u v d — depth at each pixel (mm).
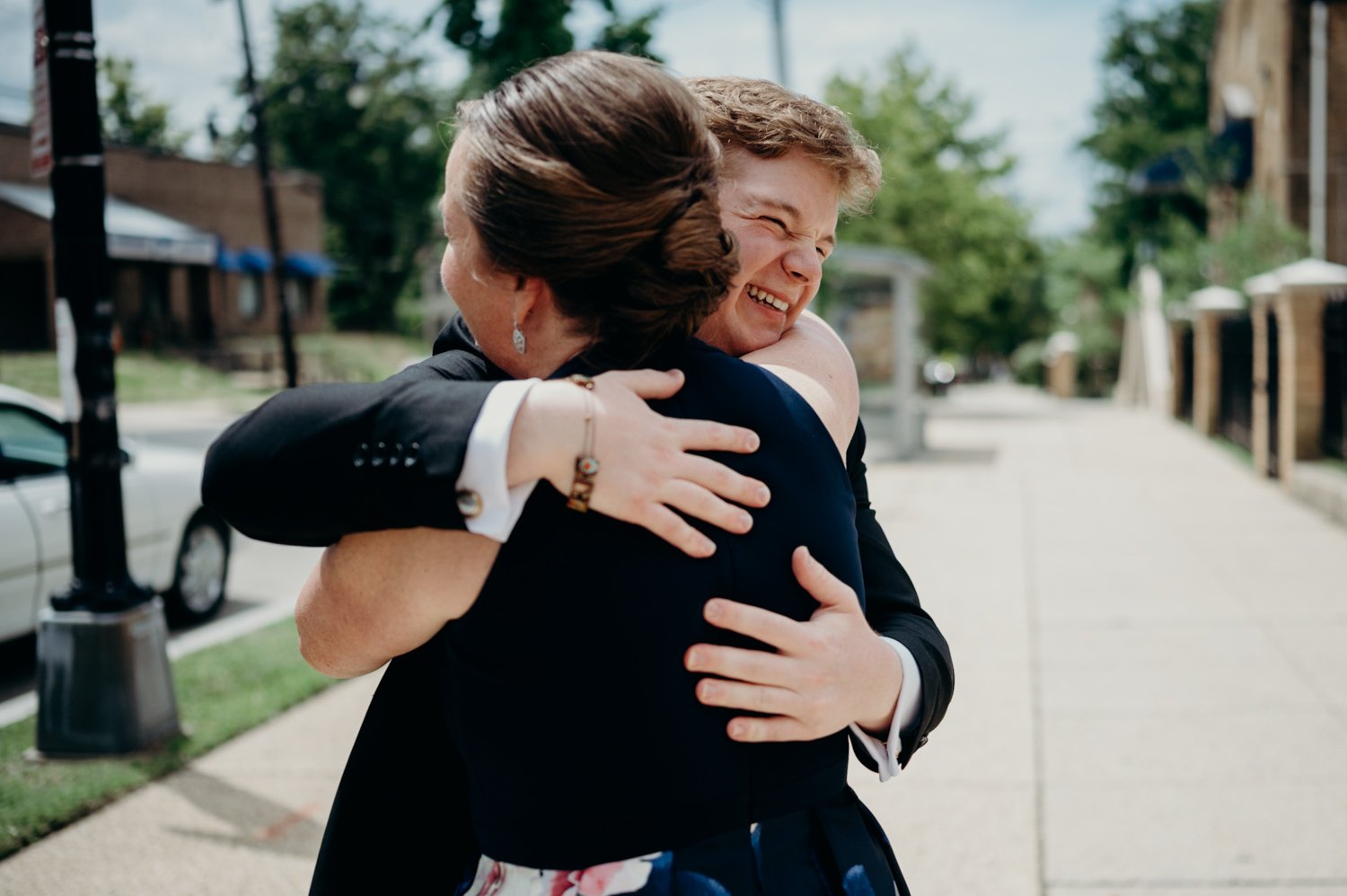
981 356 71312
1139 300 28156
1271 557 7562
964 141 29422
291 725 4707
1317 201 19266
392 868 1174
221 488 1001
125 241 27328
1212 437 16719
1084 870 3268
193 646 6008
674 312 1063
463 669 1031
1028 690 4918
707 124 1191
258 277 35406
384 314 48094
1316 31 19156
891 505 10625
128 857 3463
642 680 981
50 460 5812
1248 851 3342
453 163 1096
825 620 1042
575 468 962
